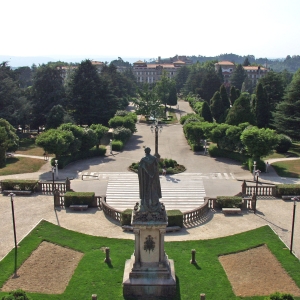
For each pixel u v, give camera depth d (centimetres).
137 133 9312
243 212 3831
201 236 3250
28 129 10719
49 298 2247
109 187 4850
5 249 2936
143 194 2267
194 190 4697
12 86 9362
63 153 6128
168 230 3341
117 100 10131
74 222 3553
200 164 6106
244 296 2289
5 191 4378
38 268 2625
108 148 7525
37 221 3559
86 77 9800
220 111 9806
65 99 9750
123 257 2780
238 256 2814
